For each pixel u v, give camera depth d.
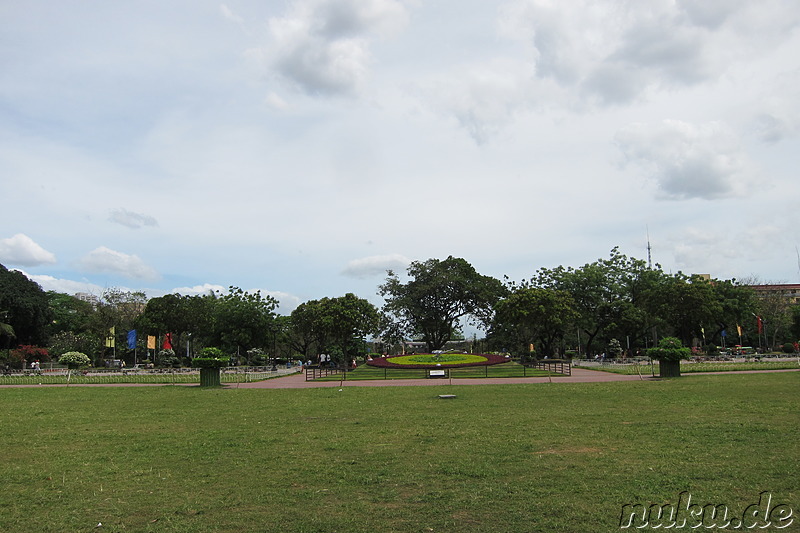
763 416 14.48
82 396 24.77
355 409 18.47
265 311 68.31
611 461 9.87
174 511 7.63
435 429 13.73
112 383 33.81
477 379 34.72
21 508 7.89
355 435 13.11
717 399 18.55
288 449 11.56
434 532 6.64
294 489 8.57
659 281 67.44
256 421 15.85
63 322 80.25
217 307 68.38
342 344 65.81
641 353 67.69
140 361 70.00
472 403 19.58
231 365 58.44
